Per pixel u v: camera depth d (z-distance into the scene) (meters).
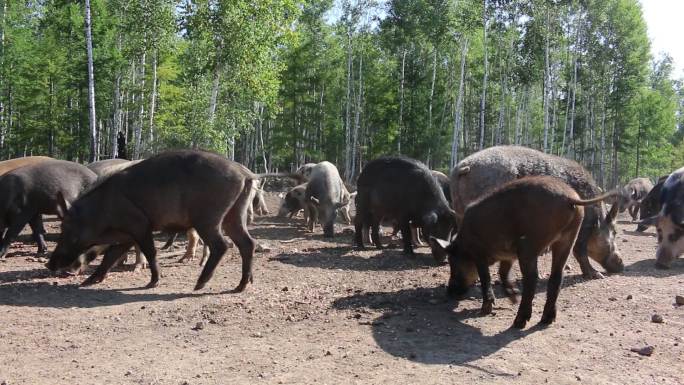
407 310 7.32
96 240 8.54
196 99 24.19
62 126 38.91
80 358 5.48
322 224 15.07
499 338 6.23
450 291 7.77
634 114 51.38
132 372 5.12
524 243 6.51
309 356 5.58
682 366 5.45
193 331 6.36
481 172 9.51
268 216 20.59
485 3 34.25
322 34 44.53
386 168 12.16
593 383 5.04
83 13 35.16
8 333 6.19
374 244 13.00
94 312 7.06
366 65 46.50
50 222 16.45
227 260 10.76
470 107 49.72
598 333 6.41
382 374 5.14
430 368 5.32
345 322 6.77
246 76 24.67
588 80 44.31
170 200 8.20
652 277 9.48
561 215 6.34
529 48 37.56
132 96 37.09
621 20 43.69
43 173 10.85
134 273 9.50
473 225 7.06
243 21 23.22
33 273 9.29
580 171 9.42
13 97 40.50
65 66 36.00
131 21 27.08
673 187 10.84
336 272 9.88
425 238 11.10
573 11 41.12
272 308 7.29
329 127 49.84
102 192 8.52
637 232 17.25
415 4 39.97
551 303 6.69
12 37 36.56
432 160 49.84
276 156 51.25
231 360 5.46
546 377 5.15
